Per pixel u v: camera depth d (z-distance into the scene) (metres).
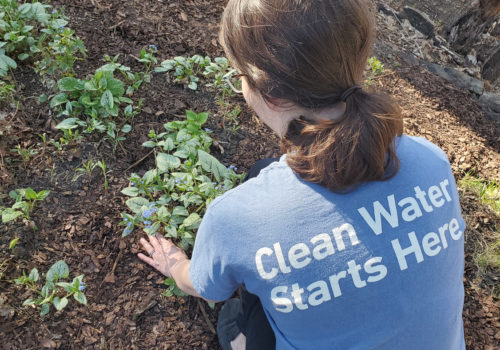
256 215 0.99
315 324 0.99
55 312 1.84
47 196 2.12
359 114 0.88
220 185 2.11
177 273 1.78
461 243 1.08
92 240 2.05
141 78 2.65
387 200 0.97
